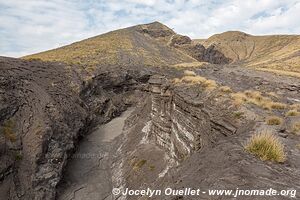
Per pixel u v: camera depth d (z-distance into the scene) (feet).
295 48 526.98
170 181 42.73
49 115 138.62
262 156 36.06
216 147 43.47
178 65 307.99
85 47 439.22
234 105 69.41
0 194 90.58
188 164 43.39
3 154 101.55
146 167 104.32
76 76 220.64
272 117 57.62
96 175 124.06
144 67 305.53
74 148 144.97
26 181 101.14
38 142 115.75
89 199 104.42
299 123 56.03
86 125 179.42
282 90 127.54
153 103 125.70
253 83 142.41
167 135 107.65
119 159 131.95
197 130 75.56
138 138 137.18
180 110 93.15
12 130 116.57
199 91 92.53
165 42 620.08
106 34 561.02
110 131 190.19
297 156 38.32
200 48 639.76
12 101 130.93
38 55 395.75
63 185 115.44
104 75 259.39
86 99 211.20
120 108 247.29
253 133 48.85
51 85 177.47
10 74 153.17
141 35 607.37
